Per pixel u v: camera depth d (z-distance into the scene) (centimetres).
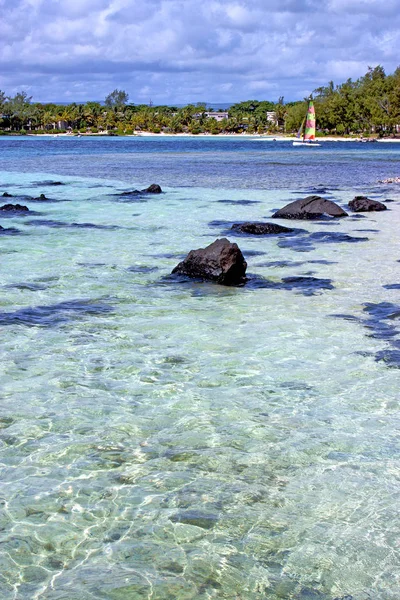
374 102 17312
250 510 582
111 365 925
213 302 1248
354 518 570
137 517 572
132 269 1523
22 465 658
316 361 940
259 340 1027
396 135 18138
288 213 2384
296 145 12988
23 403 800
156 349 989
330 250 1770
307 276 1459
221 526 560
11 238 1919
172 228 2138
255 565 512
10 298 1261
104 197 3022
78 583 492
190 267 1439
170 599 476
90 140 16925
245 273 1427
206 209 2622
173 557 521
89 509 584
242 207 2695
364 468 653
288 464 661
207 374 894
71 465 659
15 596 478
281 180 4075
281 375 889
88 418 762
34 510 582
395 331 1069
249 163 6091
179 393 832
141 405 798
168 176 4347
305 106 18712
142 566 511
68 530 554
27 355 960
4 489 613
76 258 1644
